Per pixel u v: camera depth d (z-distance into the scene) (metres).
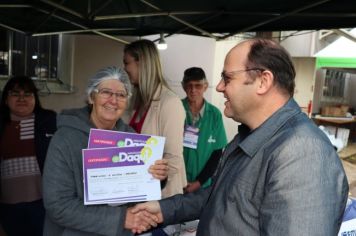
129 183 1.26
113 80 1.30
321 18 2.43
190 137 2.59
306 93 7.17
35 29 3.00
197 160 2.58
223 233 0.92
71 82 3.87
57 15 2.62
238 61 0.92
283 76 0.89
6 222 2.26
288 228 0.74
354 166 6.77
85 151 1.19
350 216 1.42
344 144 8.93
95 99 1.30
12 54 3.44
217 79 5.41
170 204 1.31
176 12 2.46
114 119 1.32
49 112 2.39
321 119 8.96
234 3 2.30
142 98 1.79
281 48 0.92
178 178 1.79
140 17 2.68
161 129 1.74
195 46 5.05
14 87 2.22
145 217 1.28
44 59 3.70
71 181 1.21
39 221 2.22
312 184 0.75
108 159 1.23
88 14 2.32
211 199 1.01
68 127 1.27
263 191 0.83
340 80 11.19
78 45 3.86
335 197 0.76
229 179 0.94
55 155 1.21
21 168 2.26
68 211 1.17
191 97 2.62
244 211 0.87
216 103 5.41
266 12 2.37
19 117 2.28
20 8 2.49
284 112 0.90
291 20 2.56
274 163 0.81
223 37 3.08
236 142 1.05
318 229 0.72
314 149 0.79
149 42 1.79
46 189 1.19
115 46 4.14
